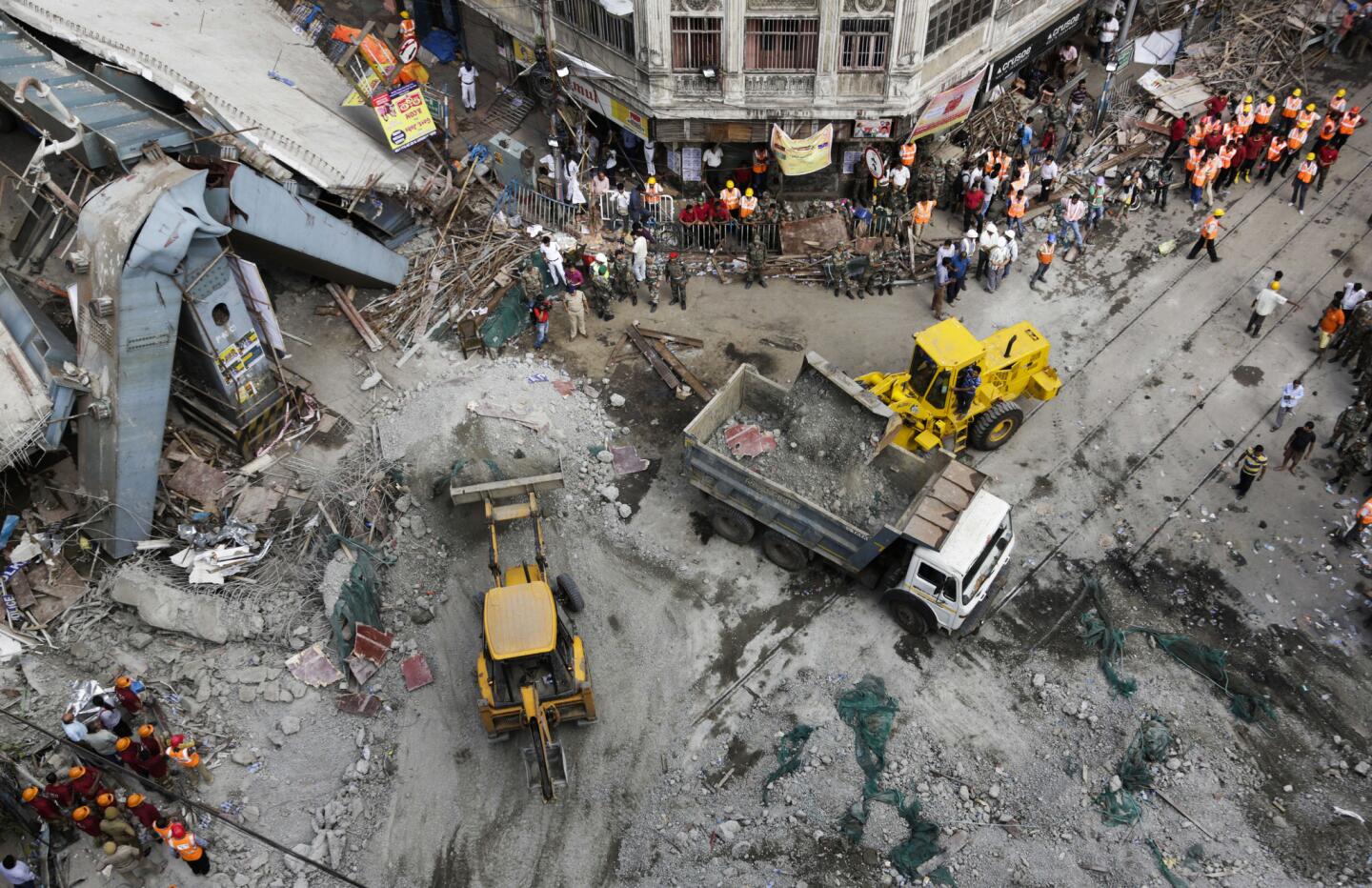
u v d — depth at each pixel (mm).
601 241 29359
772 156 30281
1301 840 18219
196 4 32000
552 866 18250
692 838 18469
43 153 21781
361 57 28859
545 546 22766
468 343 26344
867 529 20938
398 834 18594
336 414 25188
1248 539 22953
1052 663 20828
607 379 26406
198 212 20172
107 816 17016
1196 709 19984
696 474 21953
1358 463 23219
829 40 26641
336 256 25438
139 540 21500
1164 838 18234
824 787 18922
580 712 18953
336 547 21812
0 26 26422
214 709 19562
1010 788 19000
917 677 20625
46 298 23656
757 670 20812
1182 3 35625
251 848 18125
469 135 32688
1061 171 31766
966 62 28766
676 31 26656
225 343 21938
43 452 21766
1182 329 27594
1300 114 30641
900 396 23062
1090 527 23281
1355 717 19906
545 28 29719
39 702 19188
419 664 20609
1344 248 29594
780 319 28000
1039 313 28156
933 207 30891
